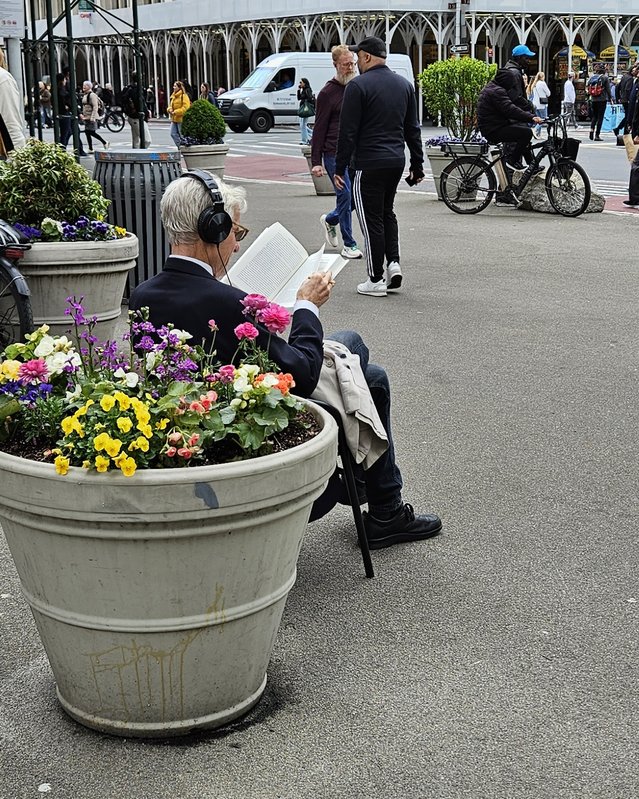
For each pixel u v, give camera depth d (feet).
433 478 17.21
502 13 137.80
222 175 62.18
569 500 16.30
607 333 27.32
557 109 140.15
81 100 92.53
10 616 12.80
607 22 143.33
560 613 12.75
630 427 19.85
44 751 9.95
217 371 10.72
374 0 135.44
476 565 14.05
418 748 10.07
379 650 11.88
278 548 9.64
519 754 9.98
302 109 111.24
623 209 52.42
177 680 9.80
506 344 26.17
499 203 54.13
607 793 9.42
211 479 8.80
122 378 10.03
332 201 55.42
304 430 10.21
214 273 12.00
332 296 31.96
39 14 178.09
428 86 57.93
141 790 9.43
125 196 28.63
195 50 183.32
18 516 9.21
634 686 11.15
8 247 21.39
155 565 9.09
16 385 9.81
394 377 23.24
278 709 10.66
